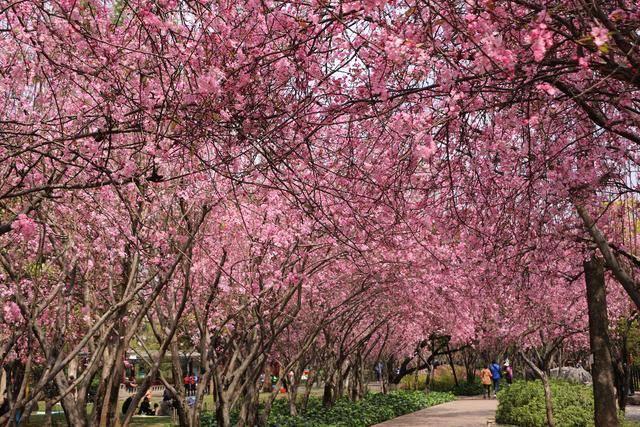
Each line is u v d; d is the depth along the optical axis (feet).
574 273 39.34
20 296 24.58
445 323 59.36
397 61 14.90
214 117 16.43
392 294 47.57
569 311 48.62
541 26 13.16
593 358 30.76
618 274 22.43
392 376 110.11
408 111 18.22
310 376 65.05
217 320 38.78
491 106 16.67
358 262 37.86
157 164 18.15
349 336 73.77
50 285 30.99
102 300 34.47
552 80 15.64
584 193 22.47
